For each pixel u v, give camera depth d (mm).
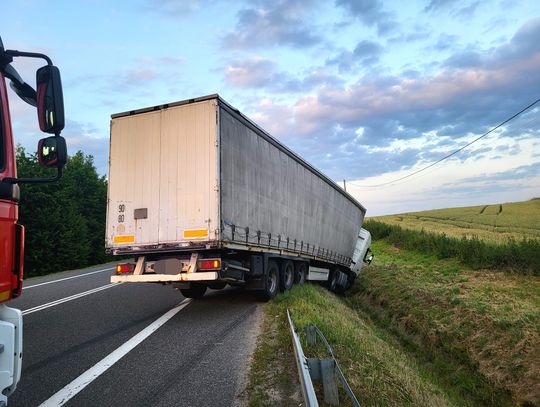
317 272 17500
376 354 7672
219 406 4910
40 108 3381
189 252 9703
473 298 17562
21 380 5746
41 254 25938
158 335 7980
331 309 11797
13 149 3414
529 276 22000
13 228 3277
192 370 6059
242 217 10180
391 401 5906
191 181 9352
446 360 13820
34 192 25906
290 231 13602
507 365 12094
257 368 6043
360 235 26125
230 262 9797
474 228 52688
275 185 12391
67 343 7516
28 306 11203
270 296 11578
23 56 3375
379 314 19938
